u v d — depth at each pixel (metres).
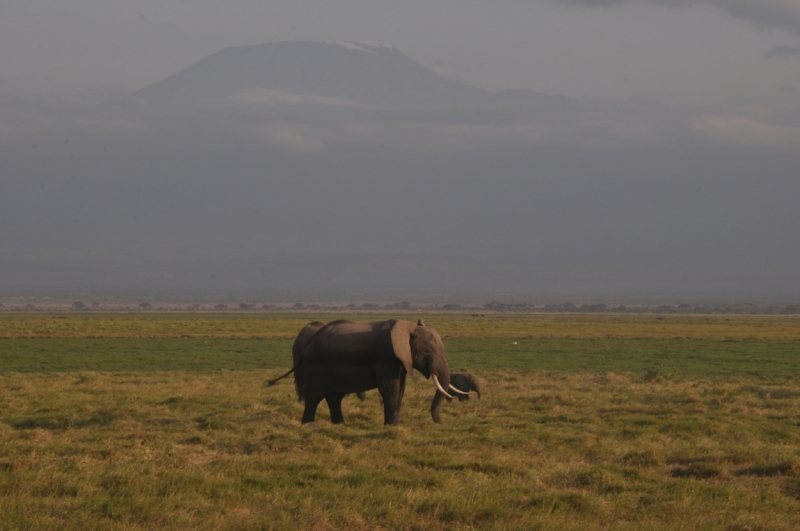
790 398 46.34
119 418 36.69
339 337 34.91
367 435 30.94
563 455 28.69
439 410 39.53
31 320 177.75
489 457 27.05
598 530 19.27
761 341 123.50
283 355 89.81
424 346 35.62
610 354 93.62
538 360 84.19
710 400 45.00
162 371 67.88
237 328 149.12
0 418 36.50
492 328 159.12
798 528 19.81
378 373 34.56
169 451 27.28
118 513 19.62
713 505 21.55
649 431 33.97
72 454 26.69
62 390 48.88
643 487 23.28
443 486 22.78
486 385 54.16
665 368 75.44
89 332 129.25
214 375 63.31
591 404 43.22
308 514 19.75
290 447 28.12
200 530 18.48
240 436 30.94
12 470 23.78
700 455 27.86
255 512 20.12
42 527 18.42
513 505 21.25
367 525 19.36
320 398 35.38
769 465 26.27
